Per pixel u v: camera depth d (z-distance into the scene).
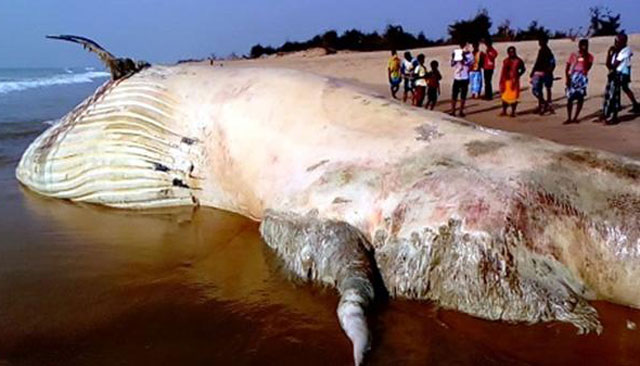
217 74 7.09
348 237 4.88
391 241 4.75
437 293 4.49
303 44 64.69
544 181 4.57
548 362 3.77
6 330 4.26
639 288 4.29
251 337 4.14
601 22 46.94
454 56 14.67
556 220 4.39
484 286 4.30
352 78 26.30
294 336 4.14
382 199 4.93
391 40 56.03
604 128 11.39
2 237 6.17
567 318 4.13
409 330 4.15
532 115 13.65
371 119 5.74
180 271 5.30
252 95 6.48
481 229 4.38
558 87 19.11
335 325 4.30
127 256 5.66
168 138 6.84
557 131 11.22
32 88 33.66
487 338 4.04
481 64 18.00
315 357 3.88
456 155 5.00
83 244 5.98
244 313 4.50
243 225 6.43
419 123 5.52
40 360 3.87
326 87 6.36
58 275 5.23
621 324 4.17
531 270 4.29
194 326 4.31
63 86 36.50
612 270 4.33
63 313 4.52
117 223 6.61
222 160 6.53
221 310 4.55
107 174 7.06
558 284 4.25
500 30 47.94
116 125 7.05
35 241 6.07
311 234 5.08
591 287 4.39
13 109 18.88
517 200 4.45
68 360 3.87
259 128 6.18
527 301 4.19
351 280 4.49
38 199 7.50
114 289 4.94
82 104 7.72
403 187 4.89
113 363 3.83
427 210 4.65
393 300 4.61
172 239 6.09
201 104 6.74
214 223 6.52
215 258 5.58
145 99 7.02
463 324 4.22
